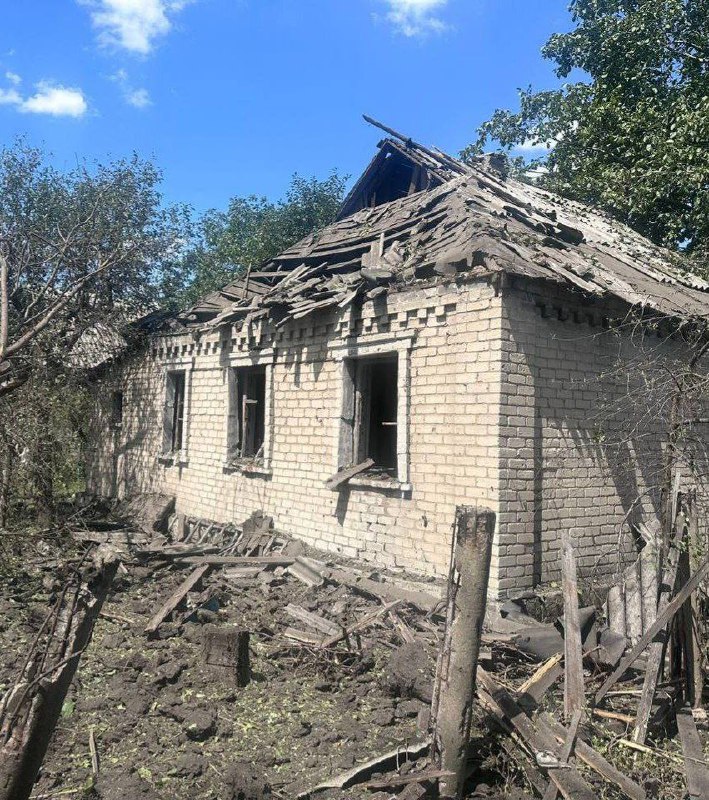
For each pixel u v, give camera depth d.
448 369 7.67
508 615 6.68
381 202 13.73
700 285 11.12
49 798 3.90
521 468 7.21
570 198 18.31
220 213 23.77
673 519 5.81
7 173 14.53
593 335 8.01
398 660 5.51
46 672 2.89
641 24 18.02
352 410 9.27
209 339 12.25
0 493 10.59
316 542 9.47
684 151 15.67
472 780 4.12
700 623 5.64
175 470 13.12
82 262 13.52
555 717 4.69
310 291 9.97
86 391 15.35
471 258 7.41
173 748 4.57
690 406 7.34
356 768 4.17
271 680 5.74
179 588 7.86
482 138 20.48
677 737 4.84
